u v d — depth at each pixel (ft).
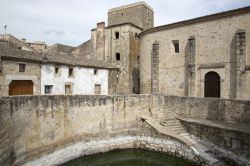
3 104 36.47
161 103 78.69
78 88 93.56
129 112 74.08
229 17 76.33
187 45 87.04
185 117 72.79
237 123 60.08
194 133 63.36
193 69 83.56
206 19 81.41
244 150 48.67
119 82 124.88
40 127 48.29
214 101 66.39
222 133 54.49
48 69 81.05
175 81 90.38
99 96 66.33
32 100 46.03
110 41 130.31
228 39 76.64
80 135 60.85
